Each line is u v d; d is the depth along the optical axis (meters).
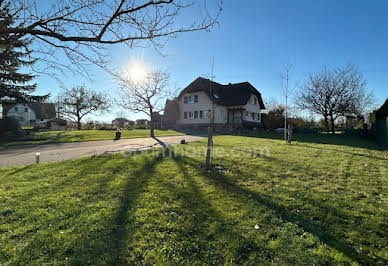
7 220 3.10
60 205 3.61
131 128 34.84
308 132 24.58
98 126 35.66
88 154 9.29
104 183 4.82
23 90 19.39
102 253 2.40
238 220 3.15
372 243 2.63
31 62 3.70
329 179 5.22
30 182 4.88
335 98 22.83
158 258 2.33
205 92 30.56
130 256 2.36
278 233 2.83
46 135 19.20
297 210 3.50
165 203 3.73
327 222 3.13
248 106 31.70
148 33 3.24
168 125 34.47
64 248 2.46
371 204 3.74
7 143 13.72
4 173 5.70
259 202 3.79
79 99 35.28
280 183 4.90
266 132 26.05
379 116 16.88
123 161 7.27
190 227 2.94
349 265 2.26
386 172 5.86
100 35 3.05
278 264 2.27
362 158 7.93
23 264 2.21
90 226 2.94
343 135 21.00
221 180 5.12
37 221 3.07
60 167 6.38
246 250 2.49
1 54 3.57
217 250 2.48
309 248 2.53
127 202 3.78
